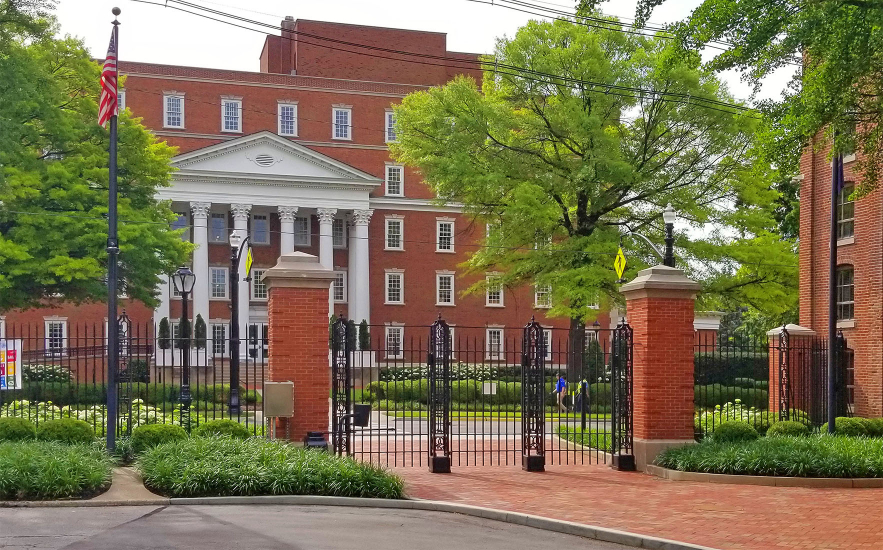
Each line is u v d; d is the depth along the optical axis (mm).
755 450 17297
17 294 37094
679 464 17328
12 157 33688
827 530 12125
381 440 23141
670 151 37406
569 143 36812
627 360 18984
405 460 19469
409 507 13984
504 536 11938
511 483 16422
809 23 15500
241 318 57875
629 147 37156
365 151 62188
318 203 59062
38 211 36156
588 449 21984
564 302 38781
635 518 12961
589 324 61406
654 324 18562
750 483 16547
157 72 58719
